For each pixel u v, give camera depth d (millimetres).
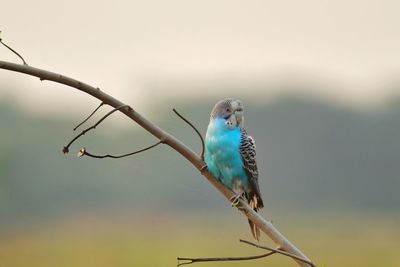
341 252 45812
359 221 58281
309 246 48719
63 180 51844
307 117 60219
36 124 52531
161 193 50281
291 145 59469
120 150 47500
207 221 51250
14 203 51688
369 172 60656
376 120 62531
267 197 56000
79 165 50094
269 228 8531
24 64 7941
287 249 8203
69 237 48094
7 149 51031
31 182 51875
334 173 60062
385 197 60531
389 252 46031
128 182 49844
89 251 42531
